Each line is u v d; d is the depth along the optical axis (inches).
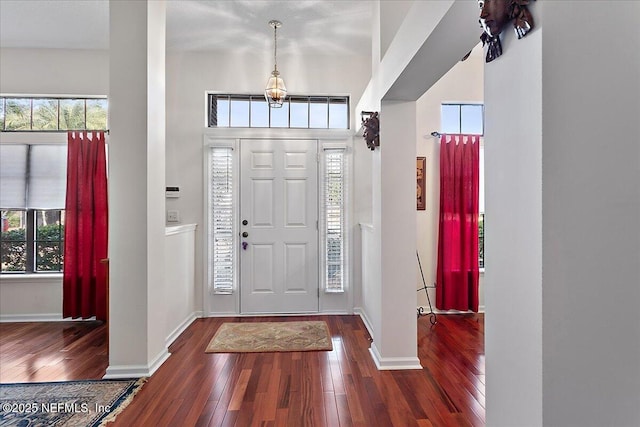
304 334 129.3
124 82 97.4
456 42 64.5
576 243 33.8
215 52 154.4
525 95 36.0
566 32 33.5
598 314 34.0
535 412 34.7
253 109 159.5
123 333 96.7
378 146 104.8
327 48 150.0
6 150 148.3
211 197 155.0
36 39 140.8
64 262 143.9
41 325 142.0
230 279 154.9
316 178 157.8
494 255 42.2
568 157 33.6
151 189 100.0
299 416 77.0
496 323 41.8
